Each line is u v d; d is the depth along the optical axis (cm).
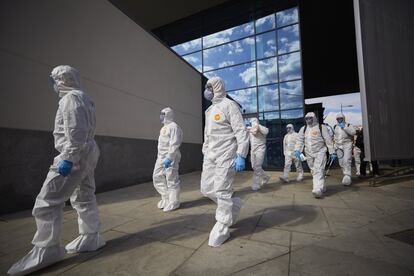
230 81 1223
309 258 225
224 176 279
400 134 657
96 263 232
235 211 307
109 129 665
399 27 699
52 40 521
